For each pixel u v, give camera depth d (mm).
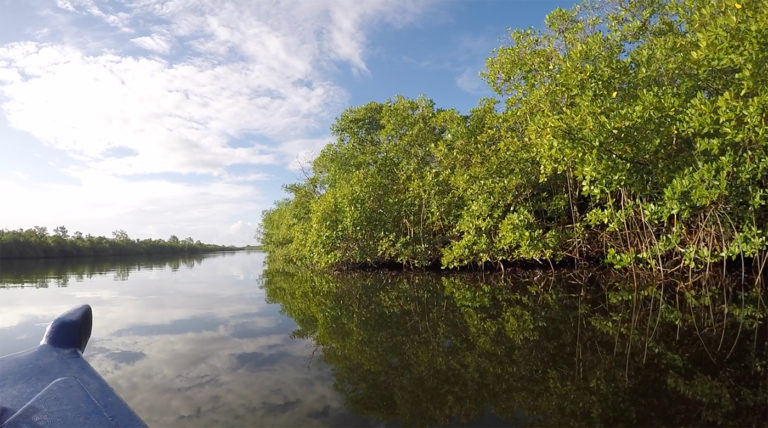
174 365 3721
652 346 3918
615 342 4086
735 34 5859
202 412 2668
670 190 6805
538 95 8812
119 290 10422
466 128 11828
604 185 7539
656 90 7008
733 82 6707
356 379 3250
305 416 2576
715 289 7453
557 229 10281
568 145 7281
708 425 2293
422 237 13648
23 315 6566
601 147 7070
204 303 7742
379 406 2707
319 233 14453
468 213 11047
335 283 10969
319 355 3957
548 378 3123
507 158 10180
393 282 10742
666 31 8781
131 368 3641
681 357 3551
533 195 11406
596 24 9539
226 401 2854
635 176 7418
